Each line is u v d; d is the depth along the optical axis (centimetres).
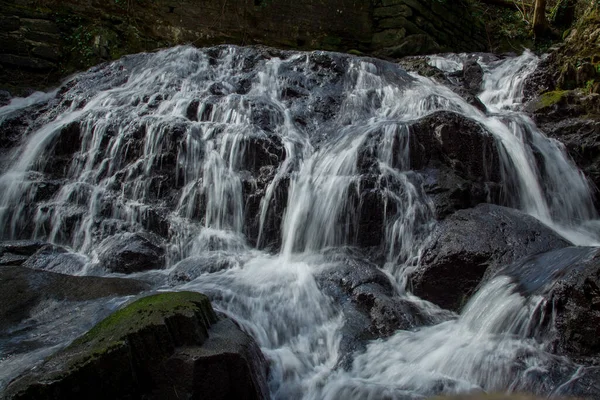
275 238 544
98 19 900
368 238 514
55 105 738
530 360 329
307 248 528
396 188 527
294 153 596
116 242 524
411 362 364
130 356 281
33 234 575
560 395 300
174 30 949
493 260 443
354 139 578
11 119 698
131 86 750
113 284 426
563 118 737
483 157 555
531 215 524
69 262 510
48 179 612
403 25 1062
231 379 296
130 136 612
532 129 662
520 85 834
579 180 645
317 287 451
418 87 741
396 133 558
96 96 725
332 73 768
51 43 861
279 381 359
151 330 289
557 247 447
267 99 689
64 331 348
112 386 275
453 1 1188
